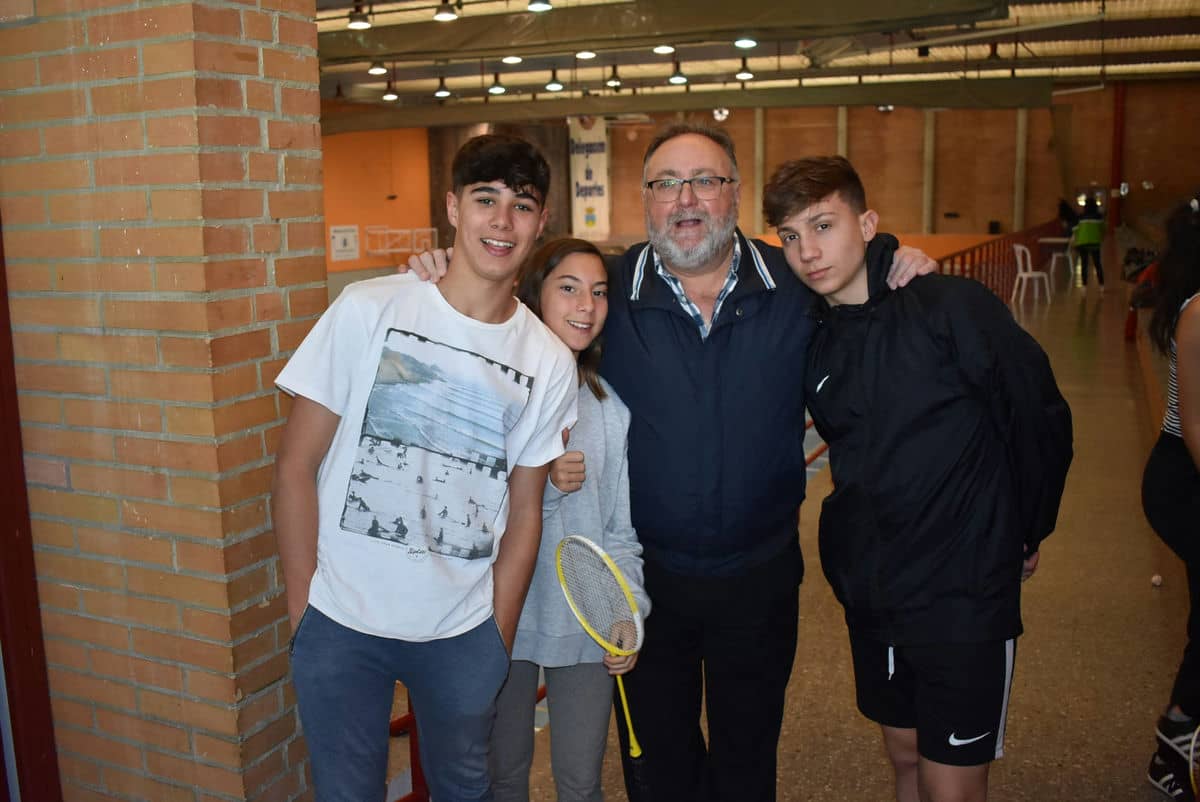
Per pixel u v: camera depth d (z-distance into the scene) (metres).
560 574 2.33
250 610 2.59
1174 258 2.73
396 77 20.95
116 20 2.39
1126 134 24.19
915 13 8.34
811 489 6.74
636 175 27.33
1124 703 3.72
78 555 2.64
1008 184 24.91
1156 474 2.85
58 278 2.53
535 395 2.17
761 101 18.28
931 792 2.46
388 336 2.03
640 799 2.58
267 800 2.70
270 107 2.55
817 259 2.34
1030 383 2.30
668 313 2.55
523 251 2.07
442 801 2.24
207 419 2.45
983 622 2.33
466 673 2.12
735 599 2.60
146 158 2.41
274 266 2.59
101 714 2.73
